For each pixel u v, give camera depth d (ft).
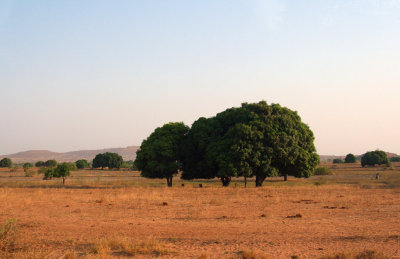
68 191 103.09
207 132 141.49
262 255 32.09
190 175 144.46
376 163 391.65
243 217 54.85
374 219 53.42
